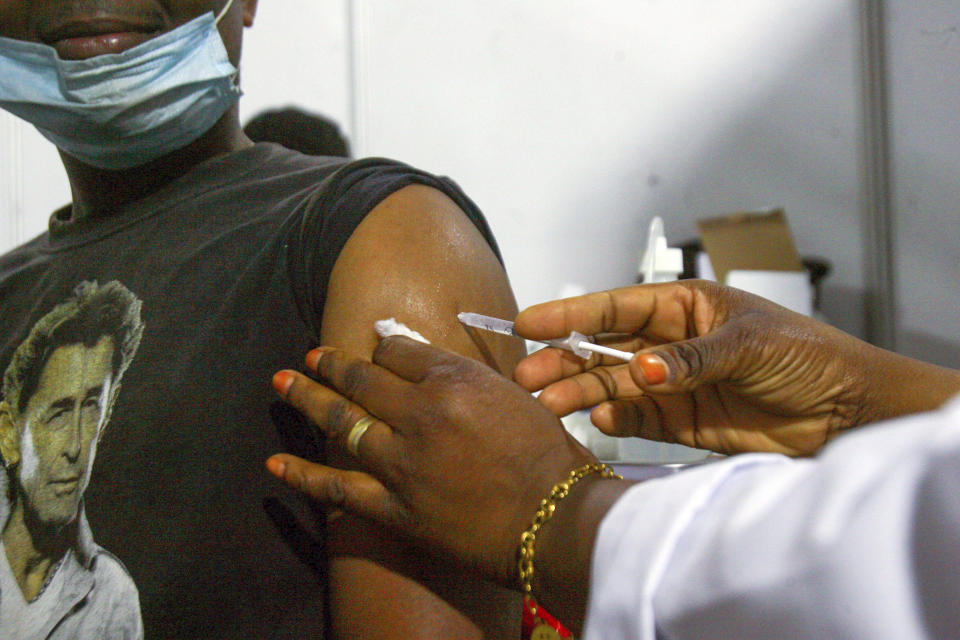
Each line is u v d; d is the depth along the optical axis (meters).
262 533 0.66
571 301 0.63
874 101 1.97
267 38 2.12
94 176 0.92
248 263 0.73
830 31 1.99
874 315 1.97
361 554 0.57
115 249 0.82
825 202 2.01
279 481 0.66
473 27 2.08
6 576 0.72
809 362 0.60
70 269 0.83
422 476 0.48
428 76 2.09
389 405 0.50
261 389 0.68
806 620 0.27
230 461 0.67
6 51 0.84
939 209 1.94
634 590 0.34
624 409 0.69
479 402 0.48
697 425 0.70
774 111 2.02
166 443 0.68
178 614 0.65
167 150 0.89
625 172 2.05
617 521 0.38
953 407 0.24
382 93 2.09
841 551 0.25
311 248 0.67
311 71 2.11
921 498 0.24
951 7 1.92
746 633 0.30
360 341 0.61
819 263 1.93
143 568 0.66
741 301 0.63
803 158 2.01
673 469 0.89
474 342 0.63
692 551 0.32
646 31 2.04
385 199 0.67
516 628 0.63
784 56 2.01
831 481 0.27
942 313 1.94
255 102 2.11
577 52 2.05
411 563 0.56
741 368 0.58
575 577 0.43
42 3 0.83
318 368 0.55
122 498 0.68
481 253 0.68
